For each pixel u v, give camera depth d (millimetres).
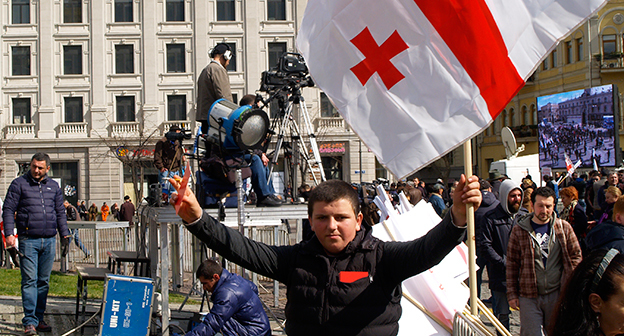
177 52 35531
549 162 22234
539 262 4867
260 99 7223
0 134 35219
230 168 5871
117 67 35594
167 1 35562
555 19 2969
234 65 35188
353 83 3223
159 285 7844
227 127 5754
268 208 6203
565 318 2047
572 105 21547
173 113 35469
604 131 20484
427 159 3059
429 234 2490
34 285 6223
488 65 3035
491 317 4207
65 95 35438
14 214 6258
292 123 7691
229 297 4754
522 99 40406
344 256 2562
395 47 3156
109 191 35219
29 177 6309
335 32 3264
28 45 35531
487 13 3043
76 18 35688
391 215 4500
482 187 6957
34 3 35594
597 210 11039
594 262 2010
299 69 7445
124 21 35719
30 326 6102
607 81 35344
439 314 4098
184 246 11820
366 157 35094
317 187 2592
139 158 32969
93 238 12758
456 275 4238
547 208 4844
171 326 6250
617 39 35250
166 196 7945
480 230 6164
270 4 35438
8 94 35406
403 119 3121
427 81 3119
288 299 2641
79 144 35188
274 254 2686
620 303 1937
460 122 3047
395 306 2582
